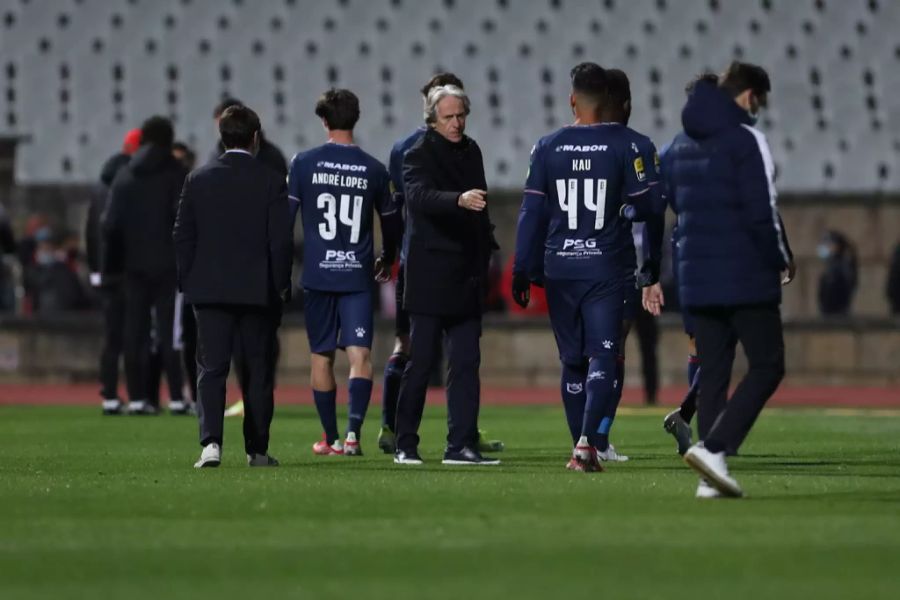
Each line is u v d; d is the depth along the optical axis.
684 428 39.28
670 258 91.19
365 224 40.31
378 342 93.50
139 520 25.83
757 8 123.56
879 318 96.00
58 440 47.28
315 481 32.12
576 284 34.50
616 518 25.73
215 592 19.20
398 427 37.44
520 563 21.19
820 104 119.69
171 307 60.12
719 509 26.97
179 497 29.11
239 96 119.25
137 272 59.44
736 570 20.59
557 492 29.81
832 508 27.09
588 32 122.44
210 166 35.78
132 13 121.56
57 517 26.25
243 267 35.59
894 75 121.69
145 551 22.44
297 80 119.88
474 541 23.17
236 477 33.25
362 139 117.25
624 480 32.34
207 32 121.44
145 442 46.47
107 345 61.69
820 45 122.62
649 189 34.28
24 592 19.30
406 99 119.25
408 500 28.48
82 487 31.17
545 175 34.62
